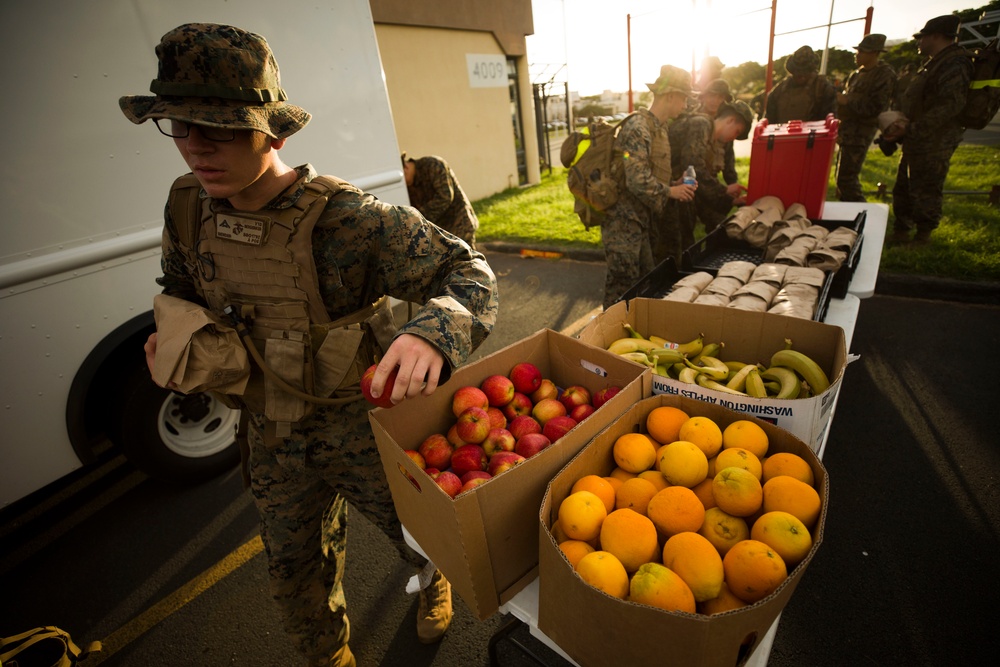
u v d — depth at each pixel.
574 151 3.91
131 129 2.48
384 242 1.22
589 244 6.81
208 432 3.20
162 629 2.32
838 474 2.64
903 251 4.84
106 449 3.53
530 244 7.20
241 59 0.98
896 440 2.79
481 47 10.90
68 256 2.37
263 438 1.41
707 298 2.09
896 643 1.88
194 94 0.95
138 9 2.41
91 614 2.44
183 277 1.43
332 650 1.79
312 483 1.50
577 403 1.43
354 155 3.39
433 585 2.02
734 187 4.37
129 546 2.79
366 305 1.35
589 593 0.78
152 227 2.62
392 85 9.56
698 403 1.22
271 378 1.24
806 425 1.18
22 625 2.43
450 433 1.40
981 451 2.63
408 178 4.04
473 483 1.16
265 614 2.33
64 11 2.22
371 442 1.44
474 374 1.45
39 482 2.48
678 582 0.84
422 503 1.01
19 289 2.27
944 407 2.97
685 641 0.73
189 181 1.29
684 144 4.63
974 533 2.23
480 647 2.05
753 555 0.83
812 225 2.97
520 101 12.37
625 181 3.45
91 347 2.51
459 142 10.93
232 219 1.17
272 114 1.07
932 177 4.71
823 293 2.06
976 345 3.47
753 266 2.45
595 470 1.13
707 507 1.06
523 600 1.09
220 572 2.57
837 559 2.21
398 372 0.96
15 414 2.35
